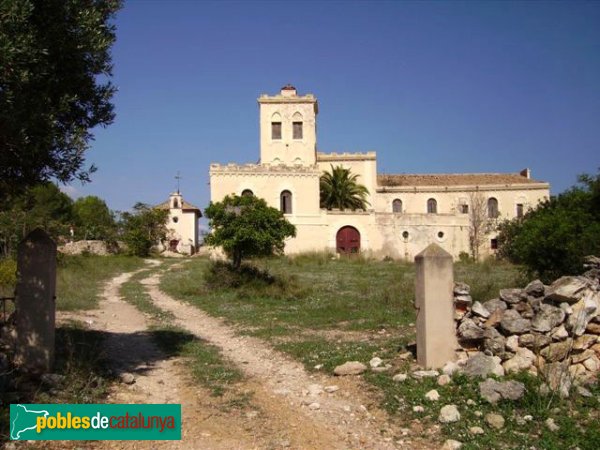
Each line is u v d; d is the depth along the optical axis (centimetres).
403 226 4875
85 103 892
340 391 805
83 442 608
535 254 1498
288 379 898
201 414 714
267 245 2270
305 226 4750
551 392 697
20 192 843
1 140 689
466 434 622
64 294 1978
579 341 788
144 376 905
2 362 729
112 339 1219
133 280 2941
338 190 5088
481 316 838
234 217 2266
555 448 579
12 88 672
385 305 1658
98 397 756
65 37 774
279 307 1744
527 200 5581
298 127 5262
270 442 621
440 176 6031
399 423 670
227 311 1691
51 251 800
